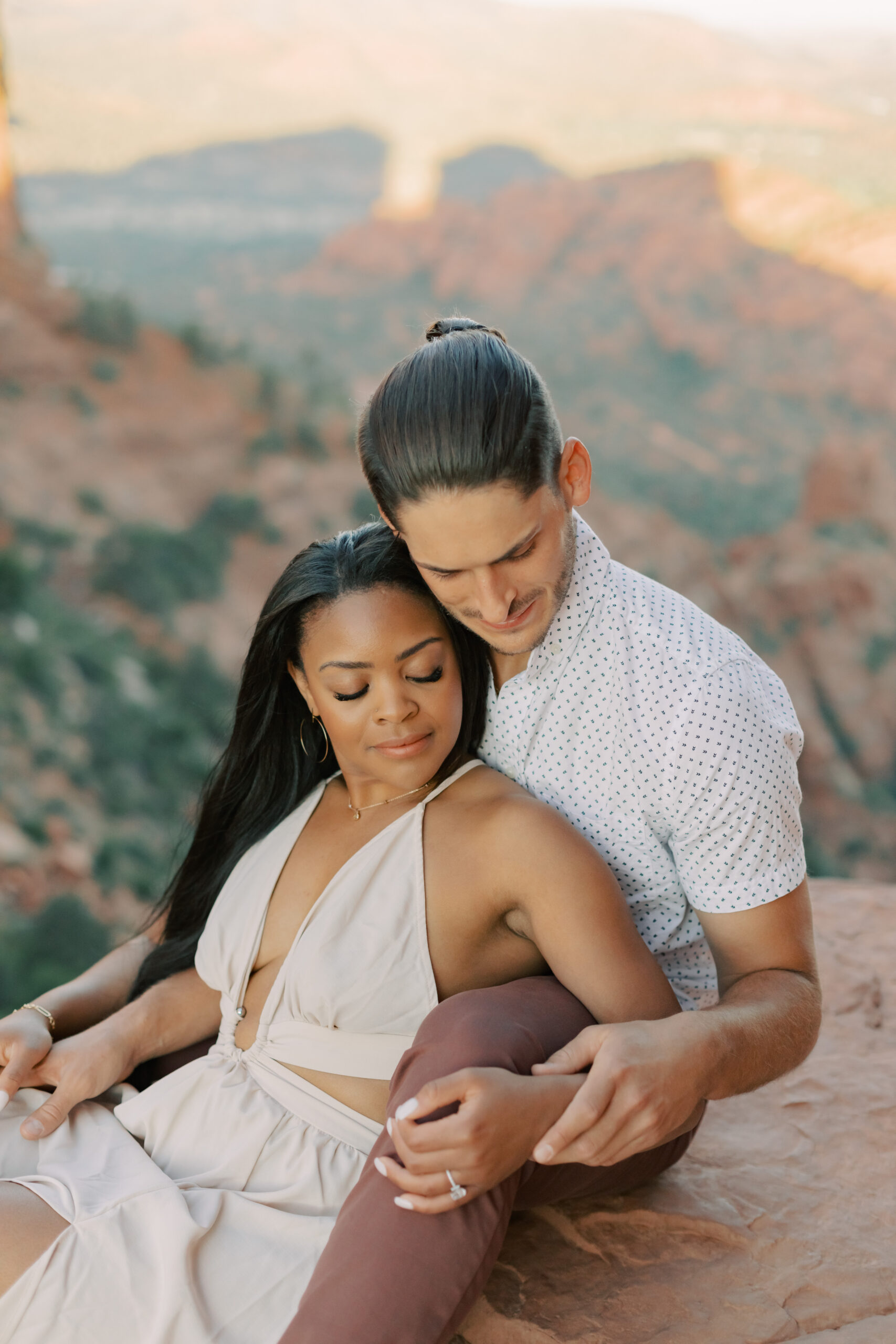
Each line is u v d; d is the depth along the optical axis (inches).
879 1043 85.2
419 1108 49.5
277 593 64.7
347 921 62.7
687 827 60.7
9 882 492.1
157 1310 53.1
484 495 51.5
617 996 57.8
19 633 679.7
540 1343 58.2
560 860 59.4
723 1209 67.9
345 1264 50.0
